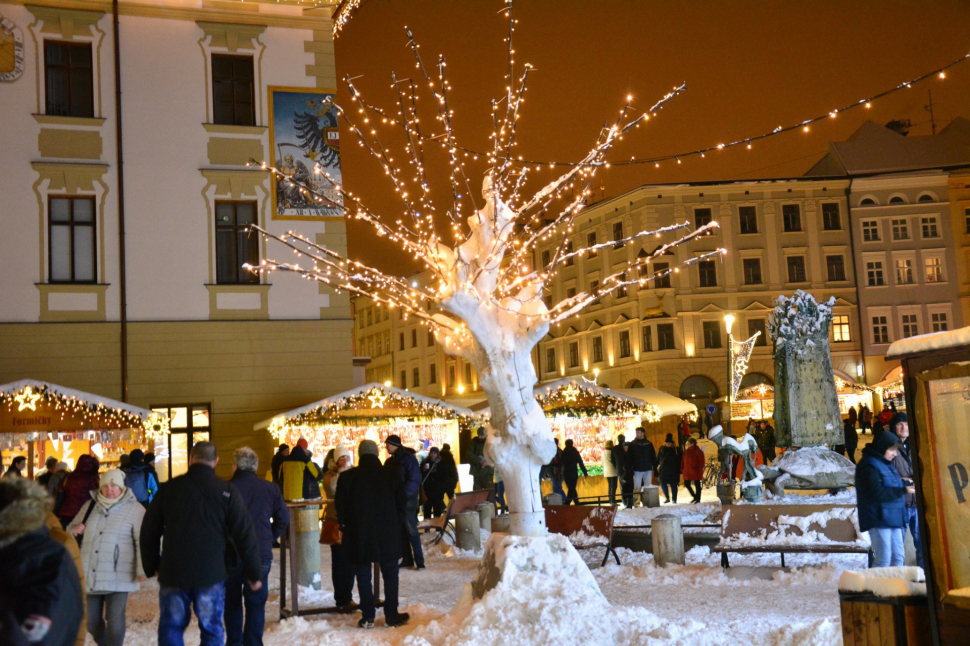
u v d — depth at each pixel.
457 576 12.77
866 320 55.91
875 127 59.75
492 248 9.08
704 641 7.50
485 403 25.88
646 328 55.22
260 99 23.55
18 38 22.14
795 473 19.19
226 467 22.50
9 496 3.99
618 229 57.47
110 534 7.66
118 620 7.63
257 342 23.09
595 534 12.84
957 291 56.28
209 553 6.95
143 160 22.67
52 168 22.05
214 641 6.98
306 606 10.51
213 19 23.39
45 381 20.19
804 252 56.00
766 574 11.47
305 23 24.11
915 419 5.32
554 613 7.83
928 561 5.21
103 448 21.28
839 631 7.19
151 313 22.41
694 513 19.34
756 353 55.28
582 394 26.00
